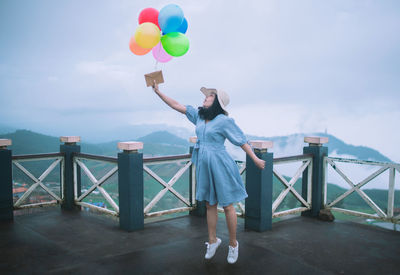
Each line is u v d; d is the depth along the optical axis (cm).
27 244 272
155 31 259
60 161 399
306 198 373
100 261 233
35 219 356
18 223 339
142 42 261
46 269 219
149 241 282
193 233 308
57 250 258
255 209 312
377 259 243
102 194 352
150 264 228
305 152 374
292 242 280
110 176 342
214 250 235
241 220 358
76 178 400
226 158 221
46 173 386
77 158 388
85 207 383
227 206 222
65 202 404
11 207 349
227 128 214
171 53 274
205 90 233
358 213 342
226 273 213
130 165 304
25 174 370
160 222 347
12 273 212
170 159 346
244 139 215
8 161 343
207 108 223
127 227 314
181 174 357
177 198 364
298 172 356
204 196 226
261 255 247
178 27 266
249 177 314
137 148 308
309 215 374
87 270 217
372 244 277
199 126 228
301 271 218
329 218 351
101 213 359
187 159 362
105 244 273
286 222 348
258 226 310
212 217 232
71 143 398
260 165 217
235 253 229
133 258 239
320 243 278
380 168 321
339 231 315
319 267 225
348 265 230
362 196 337
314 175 367
